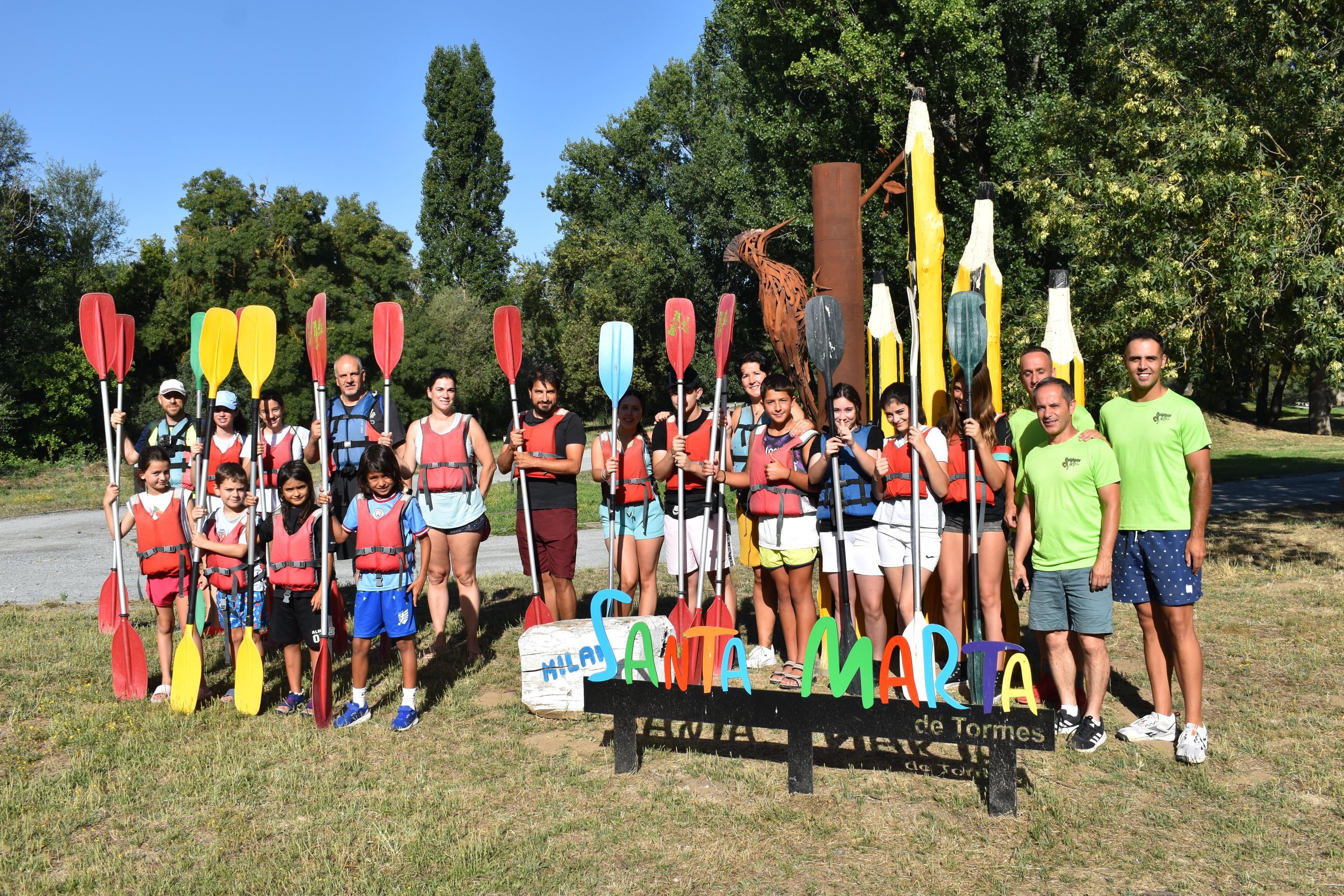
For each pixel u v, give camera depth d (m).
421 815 3.85
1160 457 4.32
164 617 5.50
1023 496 4.86
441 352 40.28
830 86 17.20
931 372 5.61
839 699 3.93
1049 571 4.55
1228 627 6.59
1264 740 4.47
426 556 5.09
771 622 6.21
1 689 5.59
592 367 41.91
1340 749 4.33
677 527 6.05
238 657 5.15
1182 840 3.53
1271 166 9.74
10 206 28.11
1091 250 10.34
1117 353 10.48
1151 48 10.47
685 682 4.16
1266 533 11.27
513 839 3.63
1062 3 15.48
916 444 4.43
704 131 36.91
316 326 5.41
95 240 33.56
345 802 4.01
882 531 5.11
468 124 45.00
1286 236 8.85
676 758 4.48
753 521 6.12
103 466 27.02
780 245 21.06
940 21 14.97
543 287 46.88
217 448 6.39
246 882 3.33
